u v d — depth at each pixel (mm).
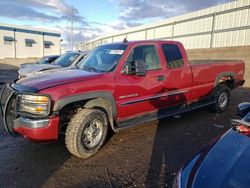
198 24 20359
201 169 1915
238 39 16875
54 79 3768
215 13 18516
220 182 1717
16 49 44750
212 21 18906
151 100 4734
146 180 3176
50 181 3154
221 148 2160
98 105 4016
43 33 48688
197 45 20688
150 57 4809
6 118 3660
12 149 4152
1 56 42656
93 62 4762
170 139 4613
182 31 22281
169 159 3777
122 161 3717
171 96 5133
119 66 4281
